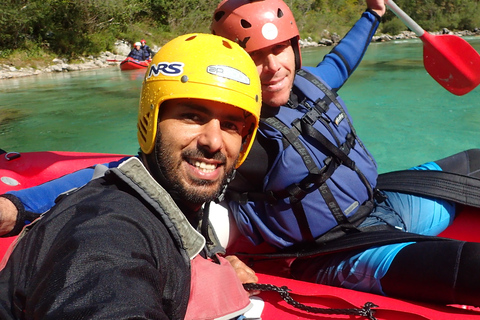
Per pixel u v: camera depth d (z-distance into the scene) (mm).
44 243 754
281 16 1566
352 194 1609
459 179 1890
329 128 1619
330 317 1272
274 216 1612
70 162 2332
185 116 927
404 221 1810
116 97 6379
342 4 26438
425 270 1307
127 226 752
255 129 1098
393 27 24812
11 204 1345
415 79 6699
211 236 1135
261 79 1569
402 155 3465
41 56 11875
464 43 2486
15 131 4492
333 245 1545
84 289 630
